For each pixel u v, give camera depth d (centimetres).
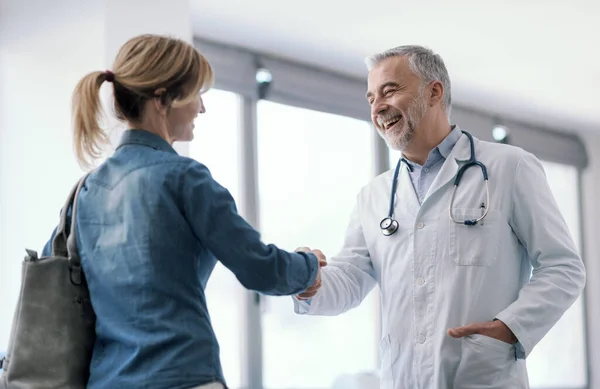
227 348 462
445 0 413
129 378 144
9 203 342
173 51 157
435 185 214
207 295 454
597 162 725
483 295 203
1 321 342
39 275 153
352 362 524
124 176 154
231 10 418
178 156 154
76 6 323
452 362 201
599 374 718
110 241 151
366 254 230
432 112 221
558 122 673
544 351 689
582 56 504
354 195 536
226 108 469
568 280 200
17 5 347
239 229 150
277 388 483
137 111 158
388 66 221
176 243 148
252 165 477
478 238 206
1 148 346
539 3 418
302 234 503
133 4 323
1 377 153
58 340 152
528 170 210
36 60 338
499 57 507
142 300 147
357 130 542
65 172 323
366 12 428
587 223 722
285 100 492
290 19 434
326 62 505
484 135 632
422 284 209
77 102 156
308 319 502
